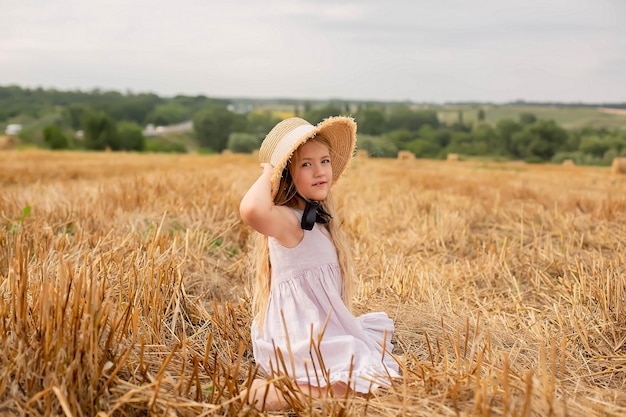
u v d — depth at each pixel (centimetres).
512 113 10906
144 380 231
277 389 237
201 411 219
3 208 568
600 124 9394
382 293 389
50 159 2416
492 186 1220
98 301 237
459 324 333
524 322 342
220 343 303
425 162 3170
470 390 226
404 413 212
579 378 253
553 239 571
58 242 413
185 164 2184
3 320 230
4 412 203
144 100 14275
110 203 634
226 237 528
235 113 9781
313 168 268
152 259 350
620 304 329
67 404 203
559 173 2248
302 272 275
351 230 572
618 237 549
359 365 251
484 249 521
